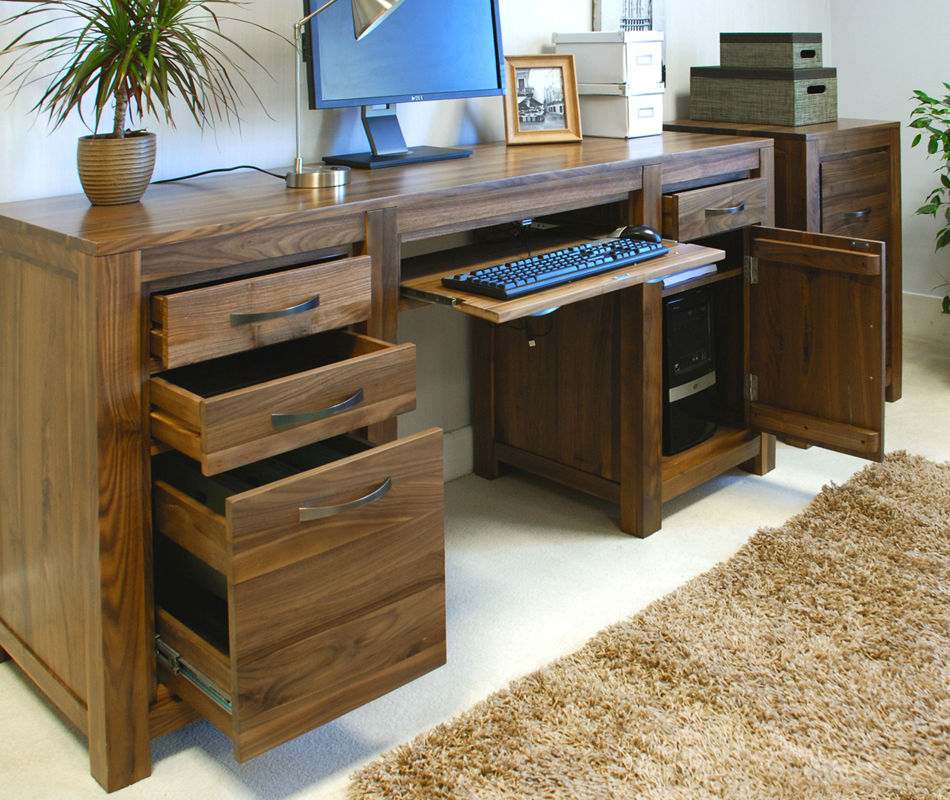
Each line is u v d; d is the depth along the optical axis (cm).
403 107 251
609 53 268
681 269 210
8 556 184
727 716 177
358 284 175
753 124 302
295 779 168
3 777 168
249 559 142
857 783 160
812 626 203
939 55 361
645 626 204
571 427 260
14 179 190
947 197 372
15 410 172
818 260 247
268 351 197
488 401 279
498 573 231
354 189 192
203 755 174
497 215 205
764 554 231
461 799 159
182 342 151
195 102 189
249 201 180
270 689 149
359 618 158
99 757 165
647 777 162
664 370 256
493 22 245
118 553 157
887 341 325
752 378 271
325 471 148
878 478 268
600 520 257
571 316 252
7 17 183
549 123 263
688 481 257
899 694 181
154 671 167
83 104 196
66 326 154
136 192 177
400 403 169
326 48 215
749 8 351
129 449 154
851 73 387
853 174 301
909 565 224
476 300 185
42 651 180
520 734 173
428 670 171
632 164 229
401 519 159
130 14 175
